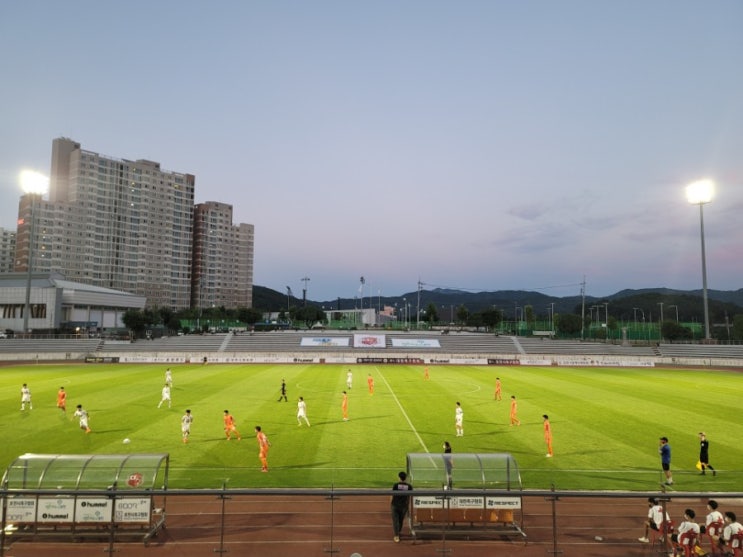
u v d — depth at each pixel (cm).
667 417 3416
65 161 18375
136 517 1441
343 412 3469
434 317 15162
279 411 3566
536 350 9162
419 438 2762
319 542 1414
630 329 11988
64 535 1449
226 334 10506
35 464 1503
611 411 3641
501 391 4697
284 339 9656
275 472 2106
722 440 2767
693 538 1294
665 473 2066
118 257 18775
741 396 4444
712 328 15875
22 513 1456
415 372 6562
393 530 1488
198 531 1486
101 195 18350
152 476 1471
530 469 2175
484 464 1535
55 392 4453
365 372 6494
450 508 1483
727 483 2030
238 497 1748
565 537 1457
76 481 1466
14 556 1356
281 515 1602
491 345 9419
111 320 13275
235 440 2689
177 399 4097
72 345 8900
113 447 2544
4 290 11488
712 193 8781
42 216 16950
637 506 1697
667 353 8631
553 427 3069
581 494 1141
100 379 5512
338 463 2261
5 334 10412
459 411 2833
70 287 12119
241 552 1353
